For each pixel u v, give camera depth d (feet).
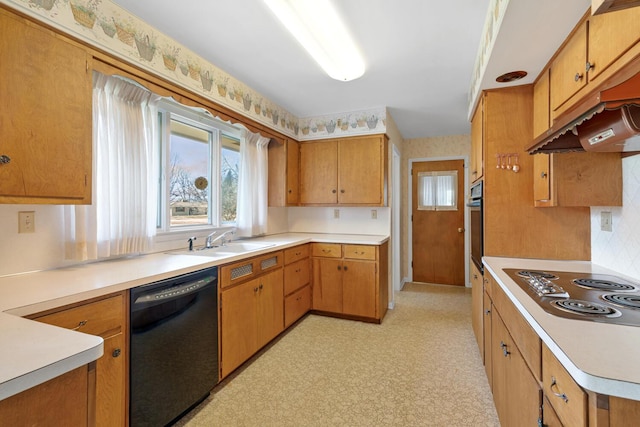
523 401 3.64
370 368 7.25
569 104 4.84
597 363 2.24
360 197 11.01
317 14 5.46
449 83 8.59
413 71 7.80
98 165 5.39
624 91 2.69
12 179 3.88
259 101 9.42
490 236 6.95
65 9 4.48
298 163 11.88
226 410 5.75
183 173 8.23
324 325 9.93
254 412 5.70
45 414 2.25
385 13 5.46
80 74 4.67
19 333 2.72
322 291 10.68
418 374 6.98
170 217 7.74
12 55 3.88
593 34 4.05
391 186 11.76
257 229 10.17
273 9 5.27
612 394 2.03
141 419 4.63
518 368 3.87
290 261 9.45
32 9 4.08
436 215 15.12
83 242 5.15
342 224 12.41
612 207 5.43
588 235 6.34
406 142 15.44
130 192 5.96
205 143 8.96
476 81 7.18
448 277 14.98
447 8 5.36
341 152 11.31
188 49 6.75
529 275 5.05
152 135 6.45
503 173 6.85
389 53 6.88
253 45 6.61
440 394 6.23
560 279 4.77
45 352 2.38
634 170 4.75
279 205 10.97
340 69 7.58
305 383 6.64
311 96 9.66
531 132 6.66
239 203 9.57
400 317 10.64
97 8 4.93
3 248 4.56
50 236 5.07
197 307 5.74
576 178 5.37
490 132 6.94
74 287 4.04
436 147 14.93
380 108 10.69
